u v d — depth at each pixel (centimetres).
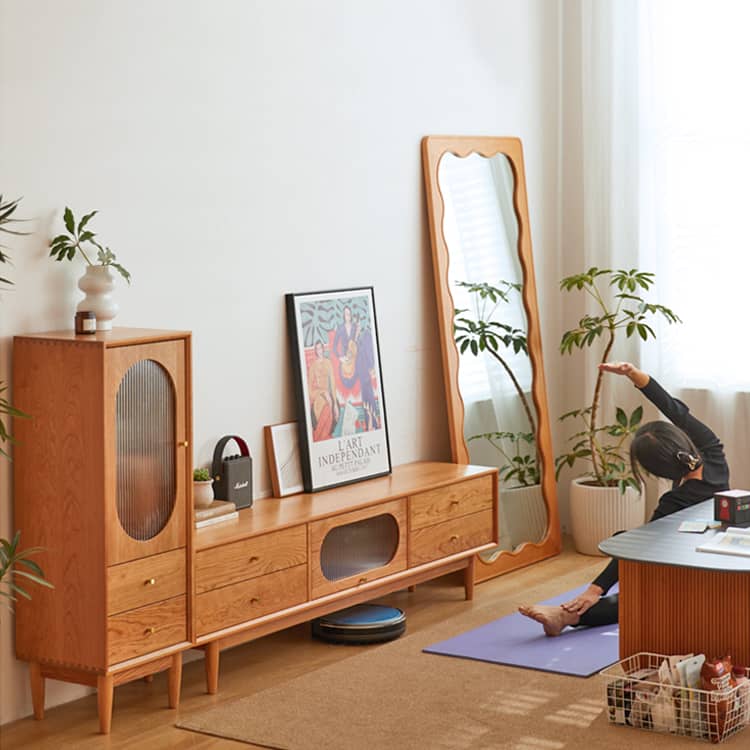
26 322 588
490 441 784
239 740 574
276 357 686
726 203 804
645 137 820
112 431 570
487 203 791
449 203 768
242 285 668
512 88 815
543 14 834
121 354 571
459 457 762
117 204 617
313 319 698
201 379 653
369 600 727
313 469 693
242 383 670
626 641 592
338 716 591
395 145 742
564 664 636
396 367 749
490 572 764
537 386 810
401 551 692
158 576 587
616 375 834
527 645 659
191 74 642
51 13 592
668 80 813
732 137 802
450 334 764
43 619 584
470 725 580
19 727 586
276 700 606
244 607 622
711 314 809
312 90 696
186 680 630
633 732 572
